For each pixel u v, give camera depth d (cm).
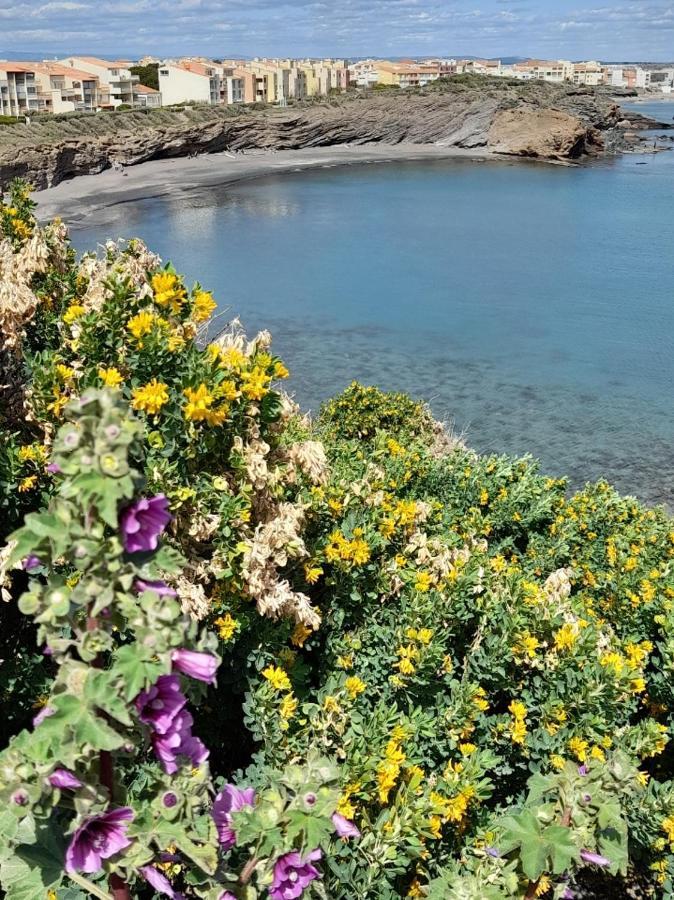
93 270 565
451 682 446
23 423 481
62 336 483
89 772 150
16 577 424
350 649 451
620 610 600
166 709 152
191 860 174
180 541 399
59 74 10875
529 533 730
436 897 256
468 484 745
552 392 2009
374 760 373
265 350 438
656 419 1839
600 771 205
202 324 509
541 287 3228
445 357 2284
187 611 375
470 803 399
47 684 397
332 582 458
